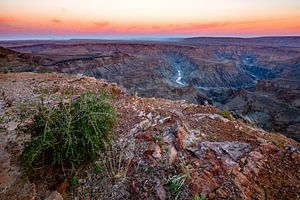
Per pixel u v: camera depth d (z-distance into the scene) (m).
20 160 5.06
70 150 4.74
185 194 4.18
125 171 4.65
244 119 7.96
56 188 4.58
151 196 4.22
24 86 9.52
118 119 6.07
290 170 4.66
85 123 5.02
